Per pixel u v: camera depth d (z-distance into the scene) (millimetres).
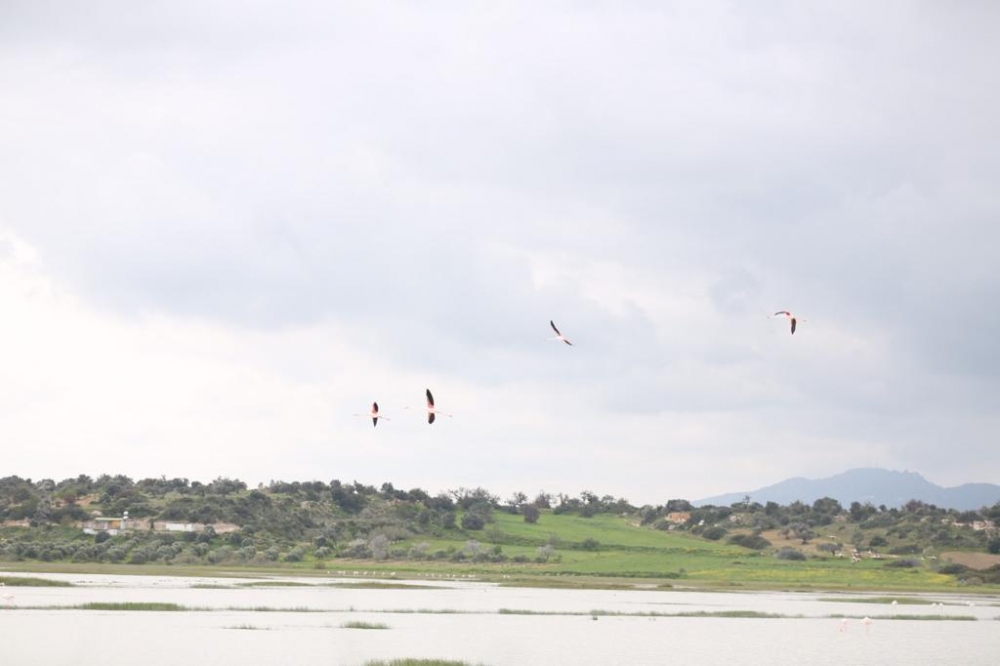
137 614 132625
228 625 123625
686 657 106438
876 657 110438
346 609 150500
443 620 138125
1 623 118938
